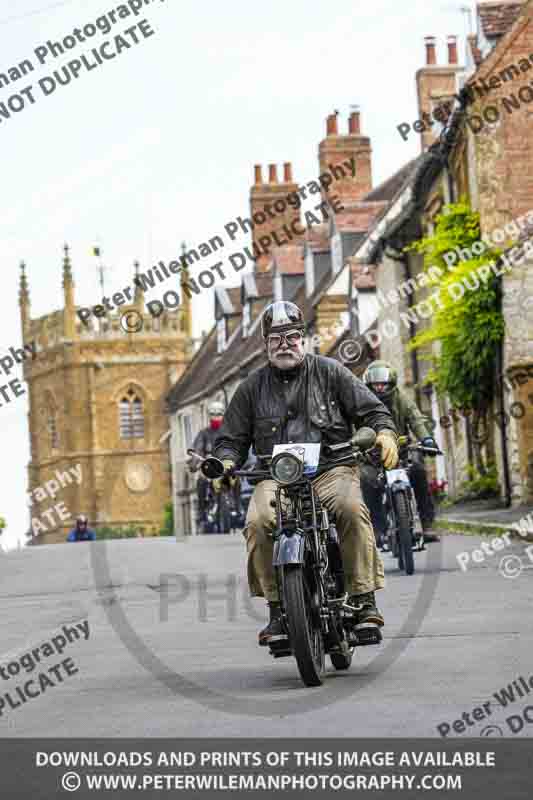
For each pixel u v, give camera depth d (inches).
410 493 918.4
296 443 490.9
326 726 398.0
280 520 475.5
